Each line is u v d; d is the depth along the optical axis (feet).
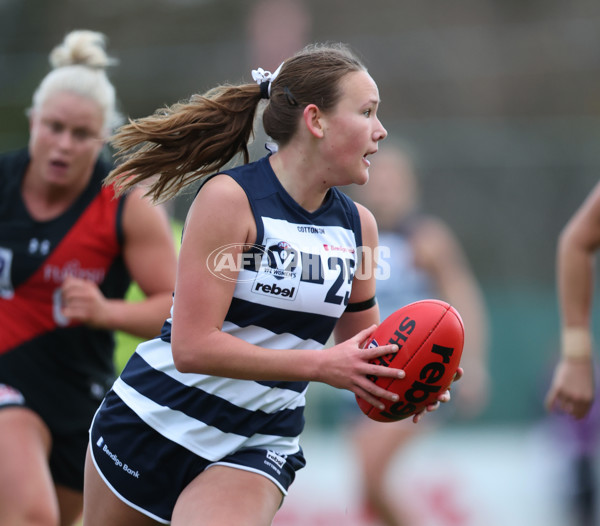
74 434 47.83
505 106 192.75
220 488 34.73
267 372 33.30
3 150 123.24
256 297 34.71
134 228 46.68
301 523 86.43
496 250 116.26
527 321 113.19
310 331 35.99
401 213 83.41
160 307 46.70
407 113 180.04
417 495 89.30
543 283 115.24
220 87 37.78
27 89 165.58
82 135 45.91
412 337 34.32
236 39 216.95
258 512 34.19
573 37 201.98
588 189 115.96
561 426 87.15
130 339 61.67
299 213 35.29
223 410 35.70
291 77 35.01
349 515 83.97
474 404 86.38
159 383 36.37
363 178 35.35
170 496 36.73
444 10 230.48
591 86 197.16
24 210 46.88
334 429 104.78
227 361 33.14
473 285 115.85
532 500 90.22
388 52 183.83
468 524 89.61
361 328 39.11
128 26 224.33
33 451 44.75
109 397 37.83
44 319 46.83
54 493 45.19
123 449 36.65
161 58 153.79
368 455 78.74
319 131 34.47
